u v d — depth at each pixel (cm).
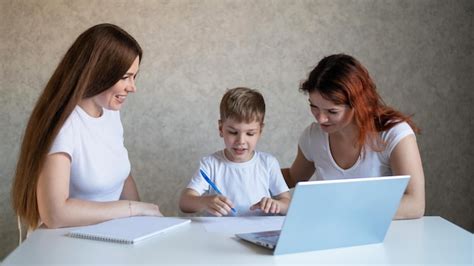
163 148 230
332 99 142
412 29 234
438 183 241
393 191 111
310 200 101
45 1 221
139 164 230
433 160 240
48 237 118
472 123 240
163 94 228
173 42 226
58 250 107
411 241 116
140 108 228
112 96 145
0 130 224
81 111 147
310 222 104
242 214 169
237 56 229
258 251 107
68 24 221
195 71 228
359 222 110
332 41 232
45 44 222
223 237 118
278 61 230
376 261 102
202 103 229
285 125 234
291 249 105
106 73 139
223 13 227
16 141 225
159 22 225
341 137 161
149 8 224
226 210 138
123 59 140
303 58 231
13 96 223
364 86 145
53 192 128
